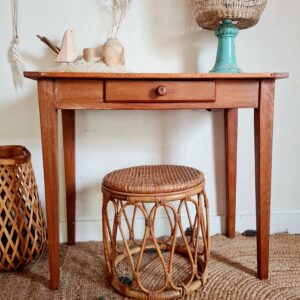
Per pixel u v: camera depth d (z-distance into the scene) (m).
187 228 1.25
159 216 1.26
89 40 1.13
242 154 1.26
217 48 1.07
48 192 0.85
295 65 1.21
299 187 1.28
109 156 1.21
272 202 1.29
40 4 1.10
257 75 0.81
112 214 1.24
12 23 1.10
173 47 1.17
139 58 1.16
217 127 1.24
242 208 1.29
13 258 0.97
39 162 1.18
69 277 0.97
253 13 0.96
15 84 1.13
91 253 1.12
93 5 1.12
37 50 1.12
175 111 1.22
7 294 0.89
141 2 1.14
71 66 0.92
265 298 0.85
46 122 0.82
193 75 0.80
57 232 0.88
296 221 1.29
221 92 0.85
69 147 1.13
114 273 0.91
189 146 1.24
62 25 1.12
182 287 0.85
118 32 1.14
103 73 0.79
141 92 0.82
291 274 0.97
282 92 1.22
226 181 1.23
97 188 1.22
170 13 1.15
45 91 0.80
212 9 0.95
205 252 0.93
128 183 0.81
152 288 0.89
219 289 0.89
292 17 1.18
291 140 1.25
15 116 1.15
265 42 1.19
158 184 0.79
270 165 0.89
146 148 1.23
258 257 0.94
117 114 1.20
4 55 1.11
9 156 1.07
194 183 0.83
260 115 0.86
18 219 0.98
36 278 0.97
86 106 0.82
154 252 1.12
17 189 0.97
